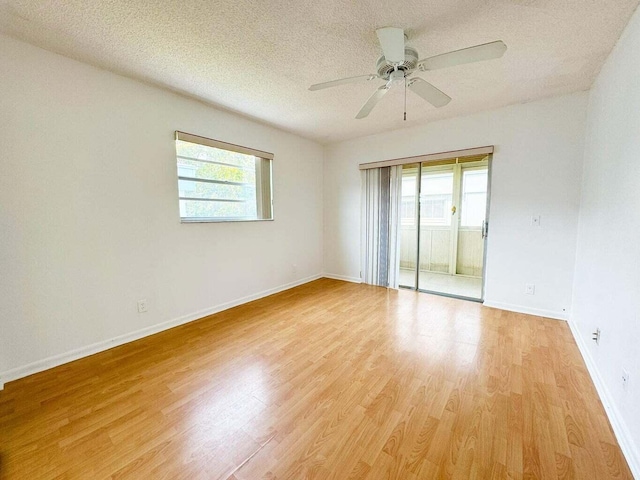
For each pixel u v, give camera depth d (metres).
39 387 1.80
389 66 1.77
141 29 1.71
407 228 5.07
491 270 3.23
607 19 1.61
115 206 2.31
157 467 1.23
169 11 1.55
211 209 3.11
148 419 1.52
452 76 2.32
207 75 2.30
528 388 1.75
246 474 1.20
